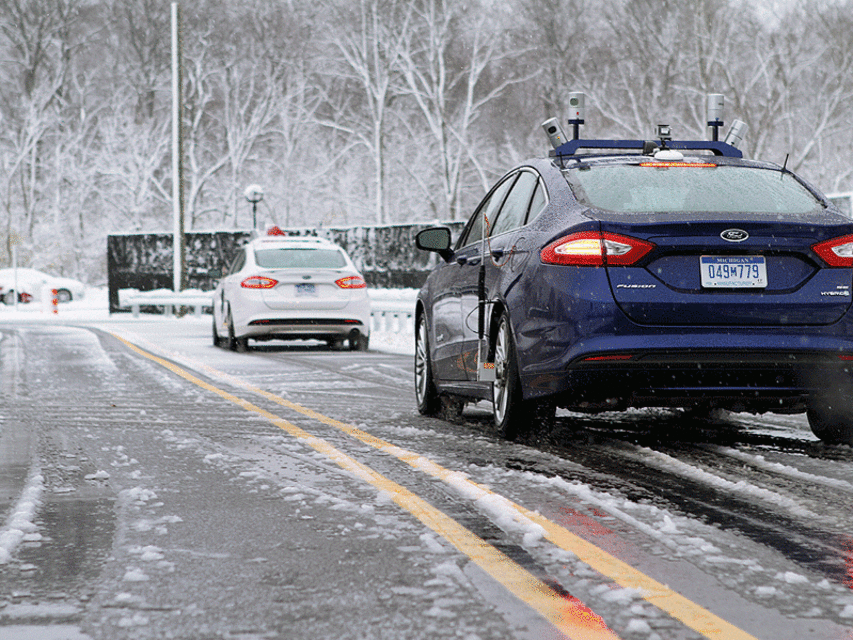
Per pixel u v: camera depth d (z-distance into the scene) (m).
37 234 115.75
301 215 107.69
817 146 90.81
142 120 112.75
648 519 8.90
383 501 9.73
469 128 102.69
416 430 14.59
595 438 13.62
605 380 11.37
